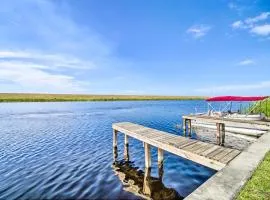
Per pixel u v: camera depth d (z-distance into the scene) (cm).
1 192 1096
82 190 1105
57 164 1544
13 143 2244
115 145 1745
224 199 462
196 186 1141
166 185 1148
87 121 3975
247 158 785
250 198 474
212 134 2598
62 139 2433
